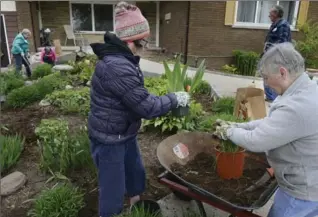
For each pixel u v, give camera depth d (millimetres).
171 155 2098
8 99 4746
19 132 3746
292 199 1568
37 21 12328
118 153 1900
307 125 1394
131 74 1681
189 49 9883
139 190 2299
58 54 10086
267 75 1501
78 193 2414
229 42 9812
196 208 2314
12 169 2873
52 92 5184
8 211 2305
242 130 1638
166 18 11625
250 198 1757
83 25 13367
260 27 9680
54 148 2861
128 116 1837
